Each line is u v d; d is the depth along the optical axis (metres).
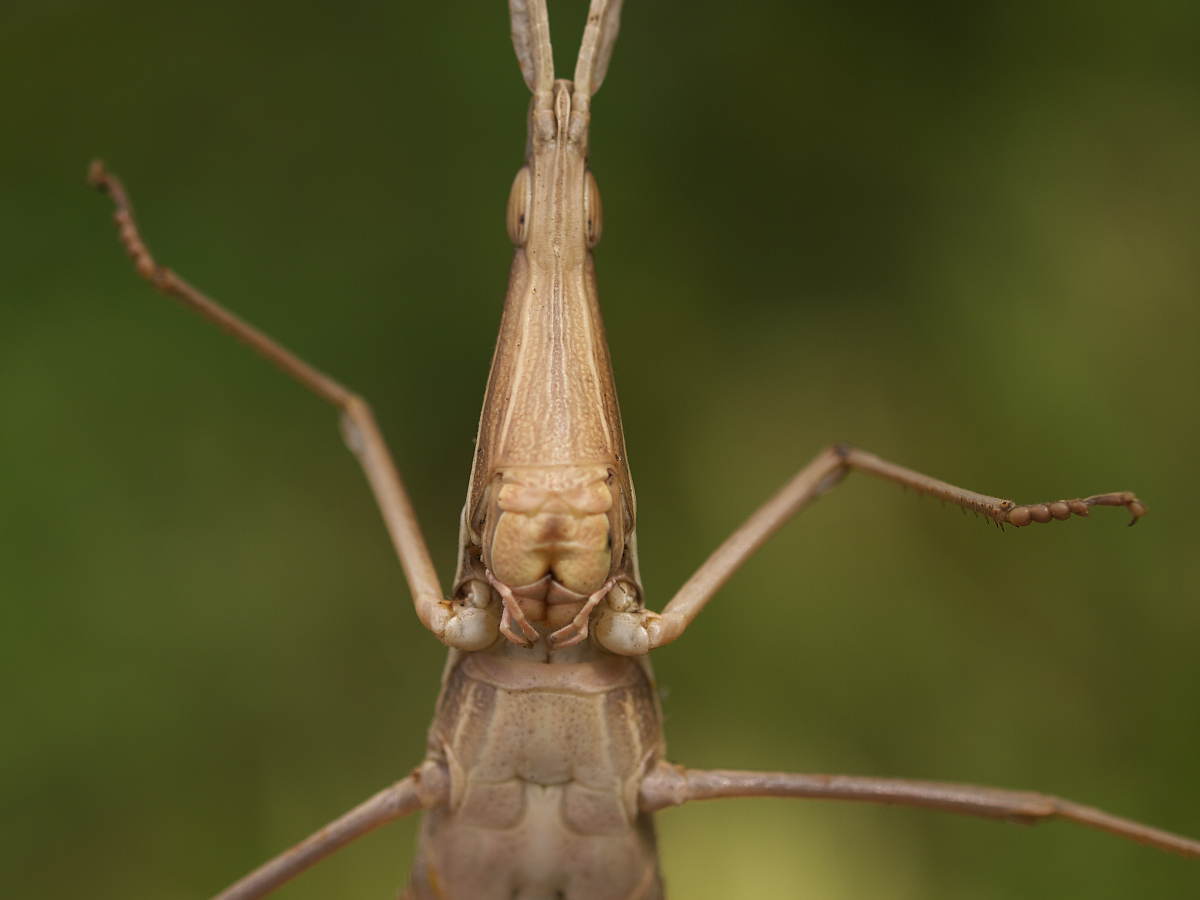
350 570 0.18
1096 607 0.17
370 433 0.13
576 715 0.12
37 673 0.17
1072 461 0.18
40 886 0.16
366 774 0.17
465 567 0.12
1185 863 0.16
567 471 0.12
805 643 0.18
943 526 0.18
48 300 0.18
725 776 0.12
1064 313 0.18
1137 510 0.11
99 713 0.17
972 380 0.18
